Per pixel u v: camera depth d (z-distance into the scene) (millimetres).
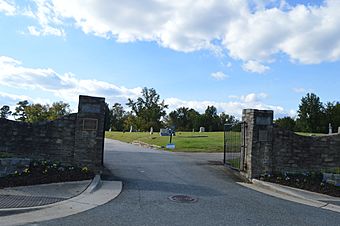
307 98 58281
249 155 12188
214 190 9758
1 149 10398
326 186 10773
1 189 8055
